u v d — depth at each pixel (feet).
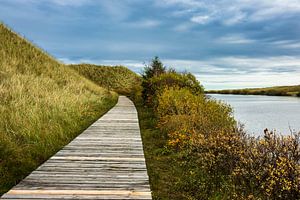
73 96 52.29
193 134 27.63
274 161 17.07
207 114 35.01
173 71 78.07
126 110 64.44
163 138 33.68
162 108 44.80
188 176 19.89
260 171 17.10
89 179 17.66
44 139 26.66
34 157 22.43
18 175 18.67
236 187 16.96
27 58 74.84
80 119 41.65
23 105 34.55
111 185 16.63
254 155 18.03
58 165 20.67
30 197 14.57
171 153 26.89
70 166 20.47
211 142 22.36
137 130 36.76
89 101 59.47
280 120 56.08
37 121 30.12
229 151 19.92
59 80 69.82
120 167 20.42
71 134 32.73
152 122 44.96
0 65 56.13
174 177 20.34
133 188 16.20
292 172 15.21
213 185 17.81
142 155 23.95
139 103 88.58
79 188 16.03
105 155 23.81
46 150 24.09
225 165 19.95
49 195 14.88
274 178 15.55
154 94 62.64
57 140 27.96
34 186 16.22
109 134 33.76
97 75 224.33
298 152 16.69
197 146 24.06
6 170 18.79
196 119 33.06
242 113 68.69
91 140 30.14
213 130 27.96
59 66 88.53
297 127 47.50
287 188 14.38
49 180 17.33
